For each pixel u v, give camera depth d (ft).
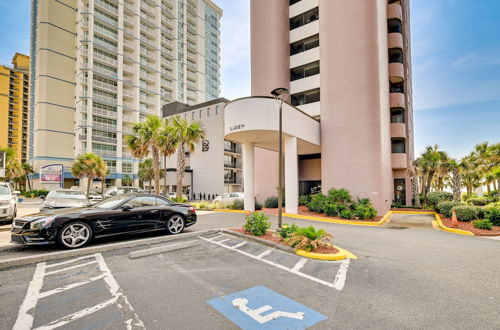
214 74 263.70
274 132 45.83
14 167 137.69
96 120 161.48
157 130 74.74
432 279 16.05
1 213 29.58
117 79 170.50
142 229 24.77
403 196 69.41
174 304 12.40
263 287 14.57
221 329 10.32
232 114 46.52
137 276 15.96
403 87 72.54
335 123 58.29
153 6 199.41
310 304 12.56
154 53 197.36
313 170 72.08
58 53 161.27
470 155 102.47
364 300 13.03
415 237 30.19
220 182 132.46
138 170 162.71
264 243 24.22
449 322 10.93
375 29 55.57
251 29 77.46
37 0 174.19
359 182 54.29
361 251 23.08
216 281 15.38
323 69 61.52
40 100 155.74
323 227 37.68
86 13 160.25
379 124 53.78
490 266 18.74
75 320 10.87
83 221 21.54
